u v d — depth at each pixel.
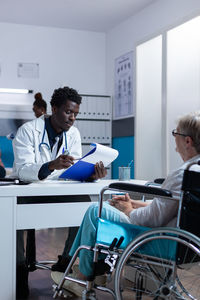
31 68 5.27
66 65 5.40
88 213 1.90
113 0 4.44
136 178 4.26
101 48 5.52
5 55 5.18
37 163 2.47
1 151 4.95
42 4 4.56
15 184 2.10
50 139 2.56
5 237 1.95
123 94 5.04
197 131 1.64
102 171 2.23
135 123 4.30
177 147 1.72
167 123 3.76
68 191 2.04
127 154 4.91
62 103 2.48
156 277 1.68
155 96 4.01
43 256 3.20
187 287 1.83
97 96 5.22
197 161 1.51
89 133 5.16
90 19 5.05
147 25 4.58
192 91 3.44
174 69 3.67
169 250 1.56
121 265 1.59
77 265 2.30
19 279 2.33
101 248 1.77
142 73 4.22
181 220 1.54
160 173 3.91
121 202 1.88
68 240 2.37
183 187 1.53
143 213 1.70
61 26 5.32
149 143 4.10
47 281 2.58
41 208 2.02
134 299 2.08
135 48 4.32
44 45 5.32
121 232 1.71
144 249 1.62
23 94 5.23
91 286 1.83
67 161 2.19
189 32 3.48
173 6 4.11
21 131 2.51
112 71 5.35
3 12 4.80
